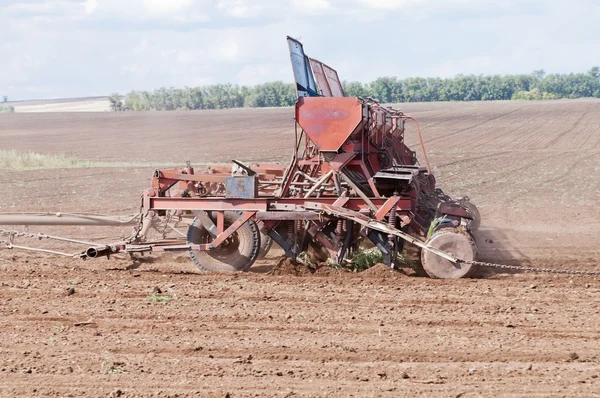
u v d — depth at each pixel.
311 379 9.97
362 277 16.42
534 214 27.55
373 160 18.27
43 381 9.95
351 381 9.88
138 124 124.62
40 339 11.88
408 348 11.27
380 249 16.86
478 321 12.72
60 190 37.56
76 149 77.25
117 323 12.80
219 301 14.28
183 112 168.75
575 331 12.13
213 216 17.77
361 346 11.38
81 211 29.33
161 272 17.34
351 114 16.89
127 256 19.73
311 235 17.59
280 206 17.16
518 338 11.76
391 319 12.88
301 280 16.22
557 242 21.61
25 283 15.95
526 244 21.30
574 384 9.73
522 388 9.59
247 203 17.28
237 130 102.50
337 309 13.60
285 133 93.50
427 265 16.30
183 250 17.34
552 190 34.81
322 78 20.45
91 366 10.55
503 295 14.64
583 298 14.36
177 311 13.55
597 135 77.06
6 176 45.47
